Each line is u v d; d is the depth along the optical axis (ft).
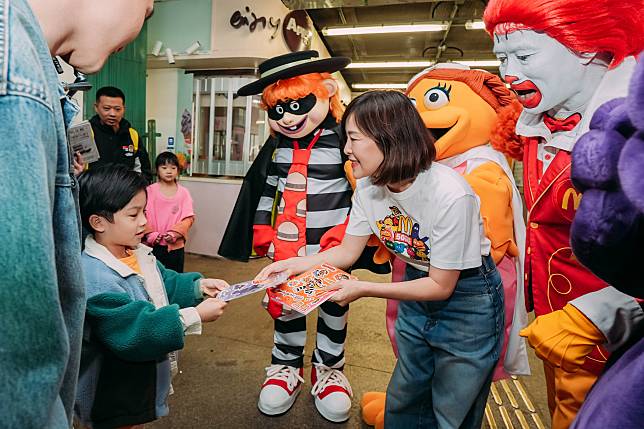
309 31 14.93
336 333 6.38
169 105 15.11
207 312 3.84
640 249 1.88
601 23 3.27
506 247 4.81
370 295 3.93
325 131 6.32
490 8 3.83
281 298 3.88
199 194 14.60
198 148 14.93
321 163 6.24
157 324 3.54
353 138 3.68
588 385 3.71
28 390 1.32
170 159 9.91
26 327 1.28
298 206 6.27
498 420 6.11
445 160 5.54
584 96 3.68
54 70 1.57
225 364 7.40
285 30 13.42
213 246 14.62
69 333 1.82
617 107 2.04
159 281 4.52
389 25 17.48
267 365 7.41
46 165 1.36
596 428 1.88
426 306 4.28
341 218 6.28
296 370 6.57
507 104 5.30
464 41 20.54
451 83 5.48
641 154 1.66
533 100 3.82
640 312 2.56
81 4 1.79
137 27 2.00
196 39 13.55
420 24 17.34
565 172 3.76
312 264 4.69
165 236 9.43
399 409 4.70
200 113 14.82
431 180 3.75
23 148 1.27
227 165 14.69
